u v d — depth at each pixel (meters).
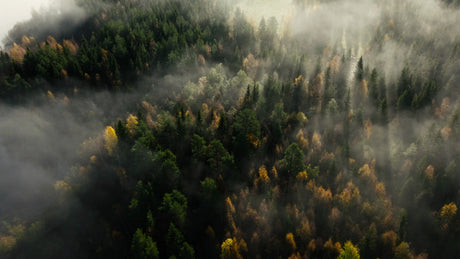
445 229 66.69
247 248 64.31
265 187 74.25
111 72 131.88
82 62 135.25
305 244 64.56
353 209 69.81
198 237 68.38
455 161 78.88
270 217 69.00
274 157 85.69
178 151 84.44
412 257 60.53
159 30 159.88
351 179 75.31
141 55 138.25
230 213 69.06
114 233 73.25
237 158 81.19
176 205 62.81
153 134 90.12
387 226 66.50
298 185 74.00
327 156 82.56
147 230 64.75
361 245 61.41
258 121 90.25
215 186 67.62
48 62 131.75
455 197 72.81
